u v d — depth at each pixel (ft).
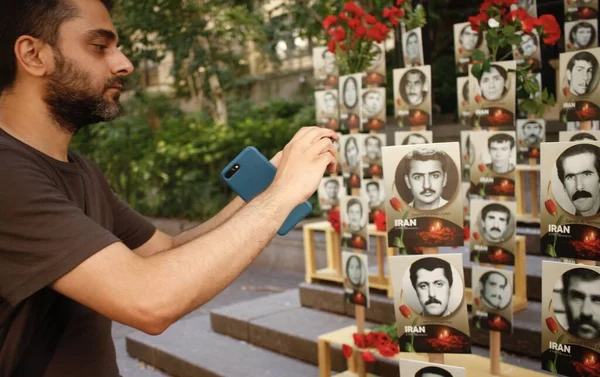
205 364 12.26
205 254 3.61
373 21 9.61
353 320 12.98
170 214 27.37
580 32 8.80
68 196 4.32
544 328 5.72
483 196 8.26
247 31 29.32
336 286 14.01
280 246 21.91
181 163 26.71
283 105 37.35
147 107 37.24
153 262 3.58
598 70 7.07
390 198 6.27
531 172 13.62
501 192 8.08
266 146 26.03
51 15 3.96
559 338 5.63
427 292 6.14
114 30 4.23
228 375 11.59
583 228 5.58
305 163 4.05
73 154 4.87
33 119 4.16
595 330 5.40
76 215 3.67
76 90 4.07
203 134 27.78
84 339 4.42
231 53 38.29
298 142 4.14
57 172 4.26
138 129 30.60
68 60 4.01
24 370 4.07
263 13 28.96
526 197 15.97
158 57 22.58
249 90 49.73
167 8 22.13
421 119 9.16
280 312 14.03
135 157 28.58
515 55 10.02
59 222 3.60
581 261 6.51
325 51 12.37
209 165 26.35
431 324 6.15
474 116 8.28
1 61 4.03
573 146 5.59
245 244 3.69
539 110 8.06
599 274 5.36
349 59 10.18
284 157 4.11
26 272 3.57
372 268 14.97
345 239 9.76
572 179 5.61
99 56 4.15
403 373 6.16
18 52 3.97
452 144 6.07
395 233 6.29
